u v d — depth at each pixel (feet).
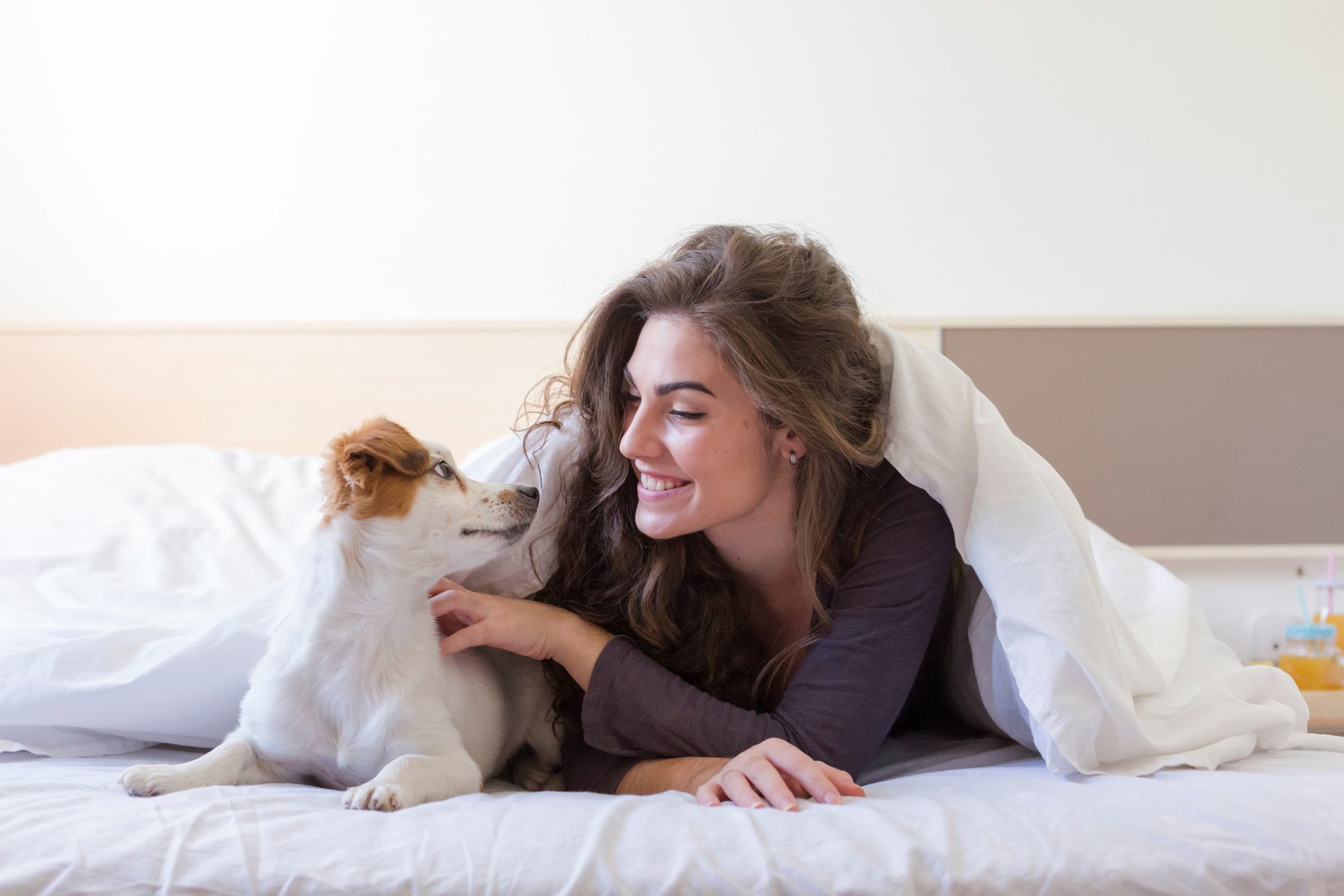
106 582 5.74
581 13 9.36
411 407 8.98
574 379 4.29
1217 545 8.73
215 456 7.68
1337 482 8.70
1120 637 3.73
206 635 4.08
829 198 9.31
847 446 3.70
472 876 2.51
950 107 9.25
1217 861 2.59
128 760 4.15
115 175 9.37
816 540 3.83
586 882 2.50
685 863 2.55
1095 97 9.16
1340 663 7.11
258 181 9.37
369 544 3.75
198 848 2.60
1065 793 3.06
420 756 3.45
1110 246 9.17
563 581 4.42
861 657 3.62
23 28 9.34
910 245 9.27
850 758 3.53
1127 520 8.77
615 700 3.72
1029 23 9.20
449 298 9.38
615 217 9.37
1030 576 3.51
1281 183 9.06
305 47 9.37
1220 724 3.63
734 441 3.75
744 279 3.76
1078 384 8.80
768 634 4.47
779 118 9.33
